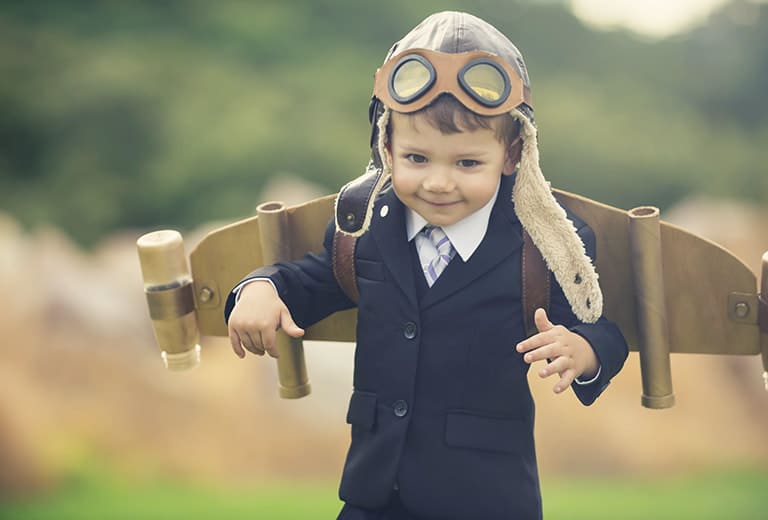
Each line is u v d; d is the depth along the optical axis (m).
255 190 15.03
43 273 8.83
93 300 8.78
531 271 1.89
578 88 17.77
